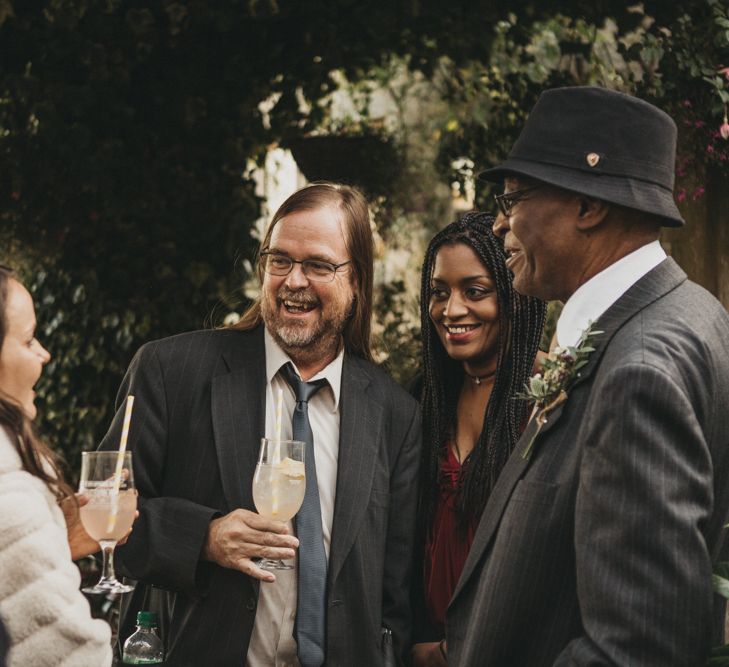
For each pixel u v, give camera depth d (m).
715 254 4.04
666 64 4.38
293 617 2.45
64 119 5.12
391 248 6.68
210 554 2.39
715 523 1.70
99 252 5.48
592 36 5.31
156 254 5.48
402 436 2.73
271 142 5.61
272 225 2.68
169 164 5.41
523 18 5.01
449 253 2.69
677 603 1.45
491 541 1.90
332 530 2.52
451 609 2.00
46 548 1.73
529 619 1.70
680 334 1.64
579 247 1.80
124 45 4.98
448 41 5.23
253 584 2.42
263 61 5.36
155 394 2.58
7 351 1.87
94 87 5.07
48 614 1.70
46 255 5.51
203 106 5.32
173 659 2.44
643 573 1.46
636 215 1.77
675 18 4.42
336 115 7.12
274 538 2.32
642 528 1.47
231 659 2.40
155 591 2.59
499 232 2.59
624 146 1.75
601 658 1.47
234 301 5.53
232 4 4.90
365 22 5.07
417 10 5.00
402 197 6.60
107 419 5.63
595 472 1.55
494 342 2.70
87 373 5.63
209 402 2.57
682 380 1.58
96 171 5.22
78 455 5.68
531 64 5.32
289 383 2.63
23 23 4.86
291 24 5.30
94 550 2.23
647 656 1.45
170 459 2.56
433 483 2.76
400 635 2.61
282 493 2.29
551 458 1.74
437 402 2.81
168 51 5.27
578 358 1.74
